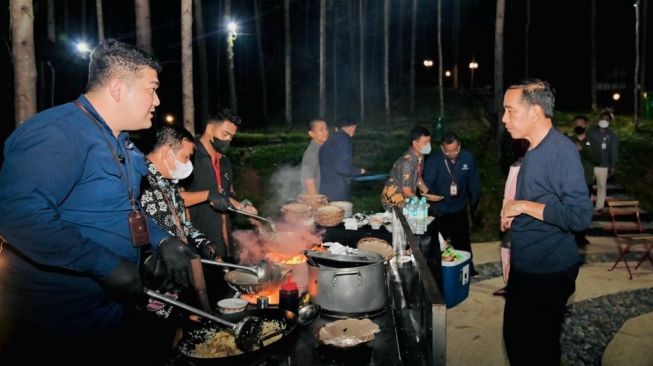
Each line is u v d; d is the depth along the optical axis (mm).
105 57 1865
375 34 25312
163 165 3068
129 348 2127
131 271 1728
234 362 1887
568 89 22891
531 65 23469
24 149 1664
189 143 3137
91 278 1854
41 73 12109
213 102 24828
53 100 12703
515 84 2750
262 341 1977
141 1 7934
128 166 2016
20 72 4105
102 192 1872
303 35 26266
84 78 13344
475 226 8844
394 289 2891
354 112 22938
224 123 4016
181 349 2051
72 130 1765
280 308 2363
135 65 1881
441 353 1856
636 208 6941
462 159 5961
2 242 1791
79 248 1646
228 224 4176
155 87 1961
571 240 2715
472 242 8141
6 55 6605
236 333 1902
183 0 8078
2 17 6469
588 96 22391
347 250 3004
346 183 6027
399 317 2475
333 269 2492
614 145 9375
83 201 1840
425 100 22578
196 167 4012
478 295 5648
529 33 23266
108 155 1881
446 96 22797
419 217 4219
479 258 7176
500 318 5039
